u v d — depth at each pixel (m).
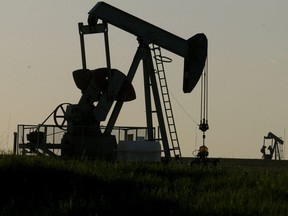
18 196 18.16
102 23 33.56
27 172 20.09
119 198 17.55
